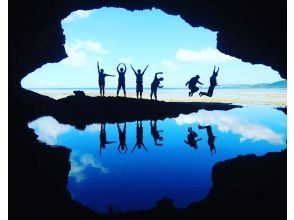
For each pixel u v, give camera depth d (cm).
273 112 1630
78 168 616
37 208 411
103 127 1175
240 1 1145
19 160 655
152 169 614
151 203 435
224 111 1706
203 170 600
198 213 395
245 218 375
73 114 1522
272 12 1084
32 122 1274
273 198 434
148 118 1425
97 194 471
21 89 1867
